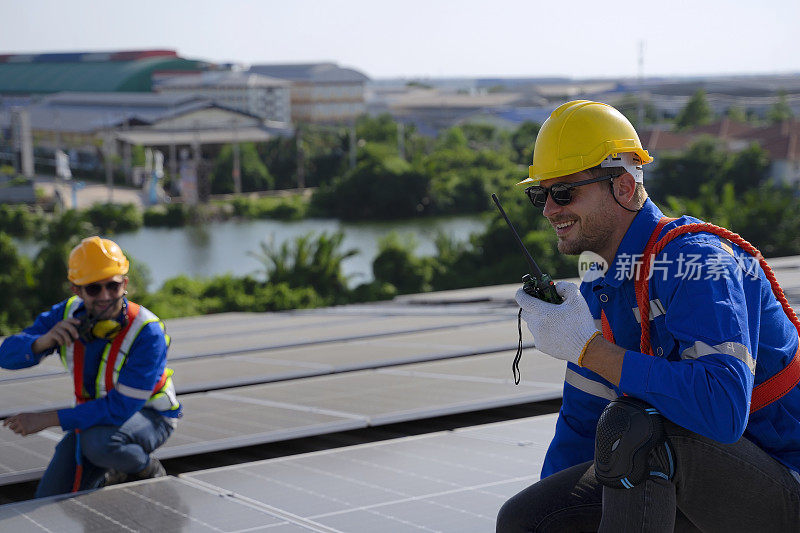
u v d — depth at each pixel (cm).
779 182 7481
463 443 412
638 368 213
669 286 227
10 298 4038
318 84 17112
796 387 235
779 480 224
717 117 15588
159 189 9606
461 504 316
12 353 421
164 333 432
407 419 466
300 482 361
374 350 770
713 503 223
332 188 9131
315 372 661
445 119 17738
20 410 553
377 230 8306
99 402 412
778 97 17900
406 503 321
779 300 237
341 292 4697
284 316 1512
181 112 11431
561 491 242
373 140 11331
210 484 366
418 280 4934
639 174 243
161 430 432
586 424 268
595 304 253
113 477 433
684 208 4688
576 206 241
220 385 635
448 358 700
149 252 7169
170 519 319
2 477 415
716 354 212
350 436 506
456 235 7944
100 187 10212
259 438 438
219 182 10162
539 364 621
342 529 295
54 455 425
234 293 4512
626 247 241
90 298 417
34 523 322
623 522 216
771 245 4472
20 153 11250
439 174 9288
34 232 7588
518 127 13838
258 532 296
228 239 7838
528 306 228
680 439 217
